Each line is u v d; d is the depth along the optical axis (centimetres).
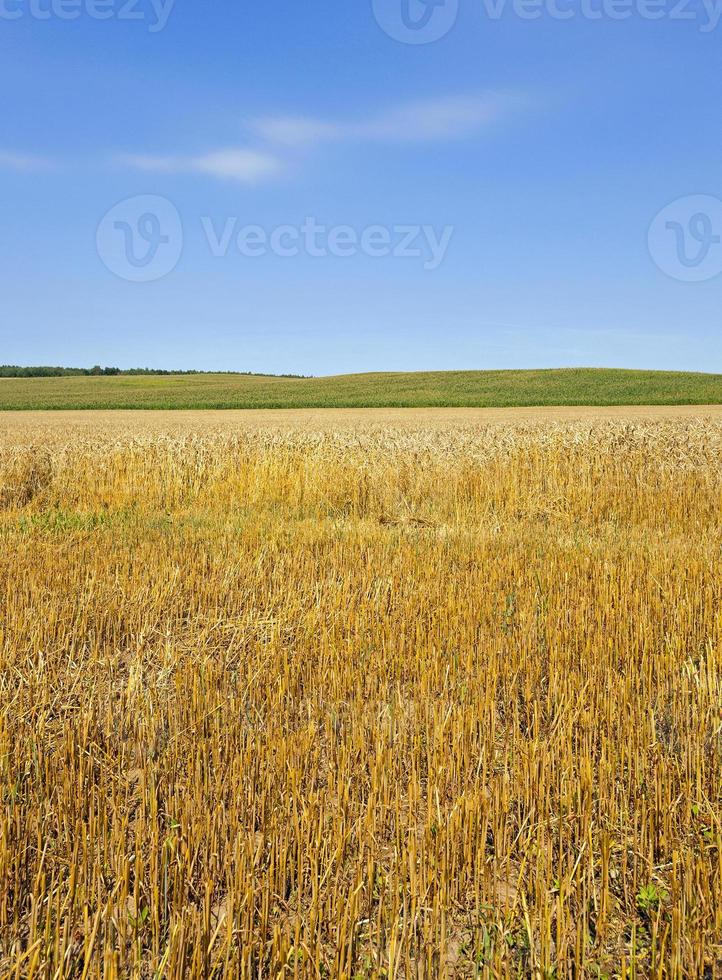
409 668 554
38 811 358
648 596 696
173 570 787
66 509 1379
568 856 339
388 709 471
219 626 637
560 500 1352
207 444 1744
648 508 1267
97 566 833
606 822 358
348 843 346
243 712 482
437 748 414
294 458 1590
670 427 1983
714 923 301
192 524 1176
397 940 293
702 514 1237
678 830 359
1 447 1781
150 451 1678
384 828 366
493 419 4159
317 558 889
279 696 481
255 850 344
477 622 645
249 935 293
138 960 284
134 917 308
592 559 860
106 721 465
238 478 1513
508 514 1298
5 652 561
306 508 1380
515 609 698
